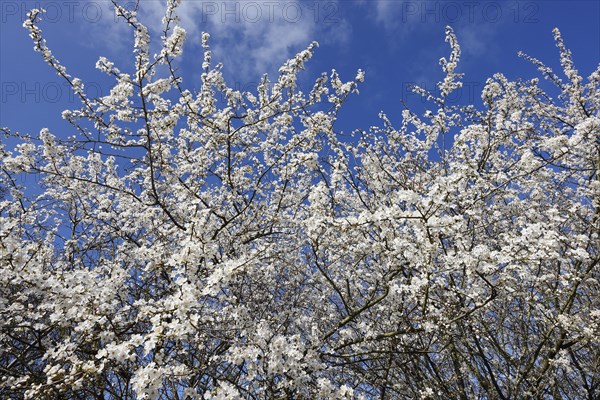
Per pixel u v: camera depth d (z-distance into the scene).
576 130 5.61
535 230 4.67
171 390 4.82
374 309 6.54
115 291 4.59
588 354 7.44
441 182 4.63
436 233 4.87
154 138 6.00
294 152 6.84
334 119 6.77
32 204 6.80
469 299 5.78
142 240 7.05
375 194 7.44
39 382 4.46
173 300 3.88
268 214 7.00
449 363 7.59
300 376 4.49
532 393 6.38
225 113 6.49
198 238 4.23
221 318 5.12
